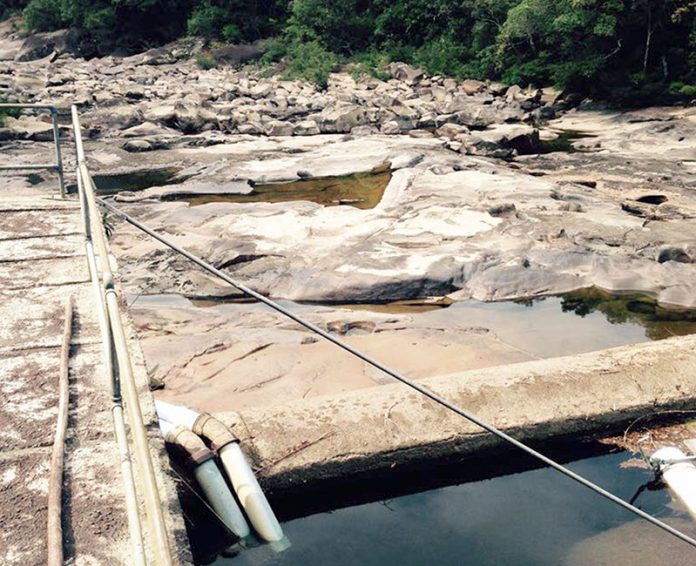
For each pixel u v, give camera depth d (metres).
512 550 4.47
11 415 3.58
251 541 4.39
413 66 30.56
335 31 34.16
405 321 8.01
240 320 7.96
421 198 12.23
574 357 6.05
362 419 5.18
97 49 39.25
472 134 18.41
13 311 4.55
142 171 15.98
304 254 9.83
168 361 6.75
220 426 4.71
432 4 31.66
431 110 24.14
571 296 8.96
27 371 3.93
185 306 8.59
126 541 2.91
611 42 25.91
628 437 5.55
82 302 4.69
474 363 6.93
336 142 18.77
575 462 5.45
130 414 2.57
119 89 25.78
